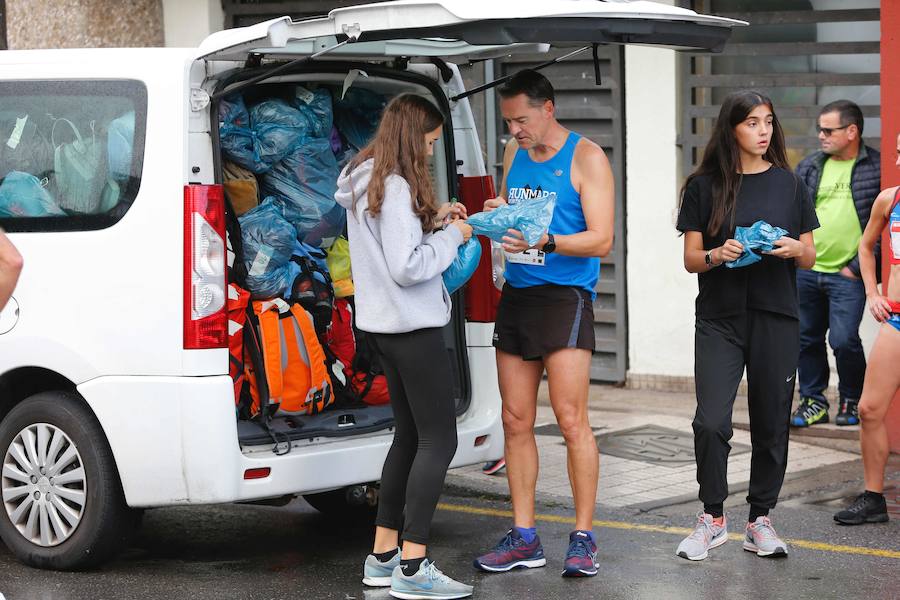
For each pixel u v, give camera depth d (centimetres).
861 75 1064
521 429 672
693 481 858
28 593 638
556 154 650
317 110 704
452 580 626
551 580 653
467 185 747
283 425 655
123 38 1224
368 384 710
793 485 840
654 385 1151
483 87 717
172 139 628
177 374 622
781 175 672
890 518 759
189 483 623
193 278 619
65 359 646
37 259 654
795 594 622
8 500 680
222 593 636
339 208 710
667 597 620
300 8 1226
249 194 680
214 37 632
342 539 742
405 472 643
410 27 584
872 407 739
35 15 1216
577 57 1154
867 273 752
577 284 652
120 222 637
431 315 618
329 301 703
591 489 660
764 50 1093
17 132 674
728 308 675
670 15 595
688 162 1122
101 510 650
